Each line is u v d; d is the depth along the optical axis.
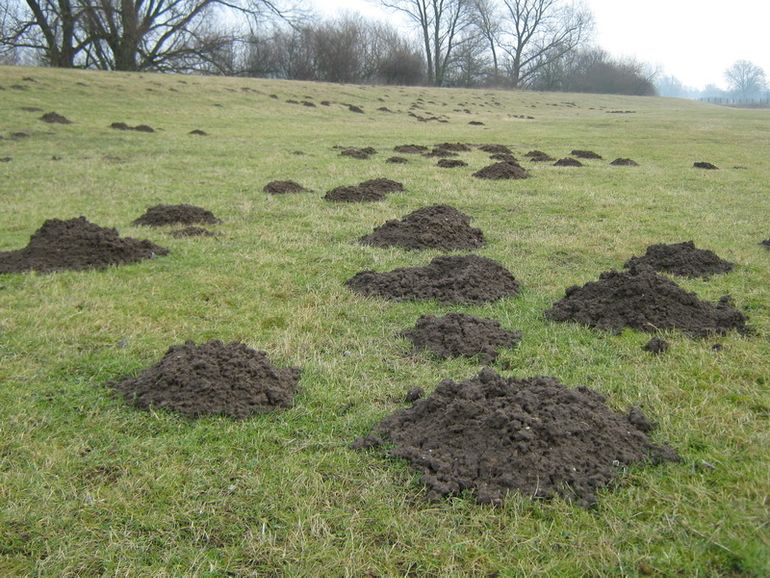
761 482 3.16
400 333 5.16
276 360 4.65
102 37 43.16
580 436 3.38
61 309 5.54
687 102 65.50
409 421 3.70
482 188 11.61
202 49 45.69
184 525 2.97
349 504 3.10
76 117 20.64
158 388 4.05
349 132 21.62
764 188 12.23
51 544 2.84
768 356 4.67
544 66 82.50
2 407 3.94
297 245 7.75
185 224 8.74
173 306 5.71
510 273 6.50
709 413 3.85
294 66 59.19
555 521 2.93
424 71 71.31
